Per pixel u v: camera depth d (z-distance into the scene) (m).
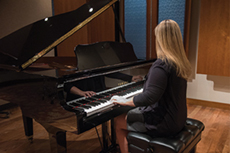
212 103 3.81
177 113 1.55
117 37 4.55
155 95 1.42
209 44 3.52
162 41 1.49
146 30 4.22
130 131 1.88
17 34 2.56
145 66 2.44
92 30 4.55
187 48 3.80
